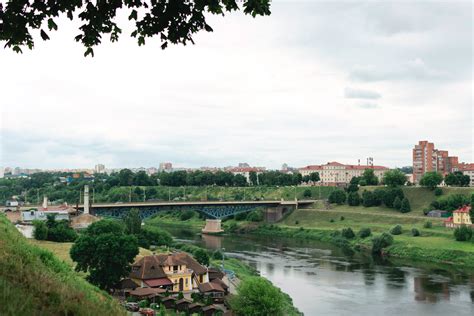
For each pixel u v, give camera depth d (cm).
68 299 1752
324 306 9138
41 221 12744
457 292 10344
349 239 18450
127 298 7850
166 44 1786
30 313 1476
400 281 11469
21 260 2150
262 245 18000
